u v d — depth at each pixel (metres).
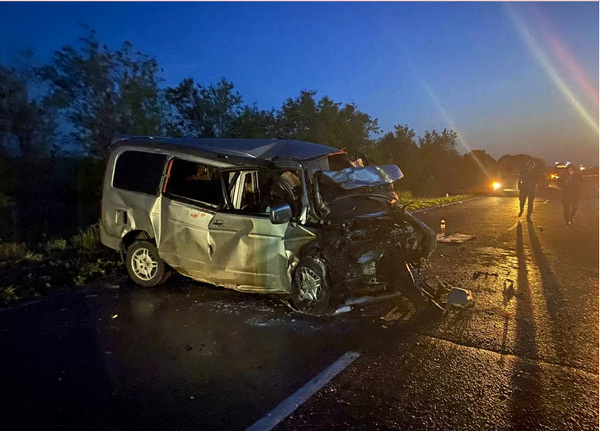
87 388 3.79
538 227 13.76
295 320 5.37
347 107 20.59
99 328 5.06
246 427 3.31
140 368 4.16
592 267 8.33
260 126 15.99
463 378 4.04
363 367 4.23
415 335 4.98
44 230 9.87
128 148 6.76
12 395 3.67
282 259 5.54
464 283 7.18
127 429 3.27
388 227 6.25
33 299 6.02
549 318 5.57
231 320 5.36
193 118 14.42
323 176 5.56
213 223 5.87
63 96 11.02
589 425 3.37
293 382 3.95
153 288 6.57
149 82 12.39
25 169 10.62
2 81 10.17
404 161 29.77
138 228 6.55
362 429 3.30
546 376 4.10
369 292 5.79
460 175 38.00
